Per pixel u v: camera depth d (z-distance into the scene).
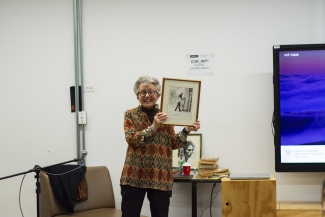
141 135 2.76
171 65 3.89
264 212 2.79
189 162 3.78
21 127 4.12
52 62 4.08
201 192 3.84
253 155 3.76
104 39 4.00
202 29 3.85
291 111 3.56
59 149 4.05
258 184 2.81
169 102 2.95
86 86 4.01
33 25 4.11
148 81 2.89
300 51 3.55
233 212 2.82
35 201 4.08
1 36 4.14
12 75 4.14
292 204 3.46
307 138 3.55
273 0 3.76
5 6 4.14
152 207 2.88
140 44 3.95
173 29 3.90
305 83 3.55
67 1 4.07
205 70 3.84
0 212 4.13
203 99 3.83
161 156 2.85
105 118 3.99
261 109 3.76
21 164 4.11
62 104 4.06
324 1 3.68
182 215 3.85
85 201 3.57
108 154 3.98
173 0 3.90
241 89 3.79
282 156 3.58
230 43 3.81
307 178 3.69
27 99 4.11
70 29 4.06
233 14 3.81
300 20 3.72
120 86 3.97
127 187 2.85
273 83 3.59
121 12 3.98
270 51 3.76
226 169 3.51
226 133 3.80
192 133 3.83
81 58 4.02
